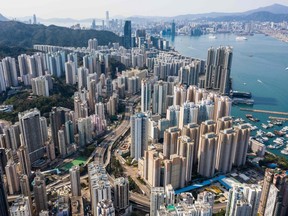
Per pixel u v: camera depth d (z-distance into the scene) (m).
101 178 183.12
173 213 150.00
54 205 189.88
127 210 193.00
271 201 176.50
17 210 157.12
